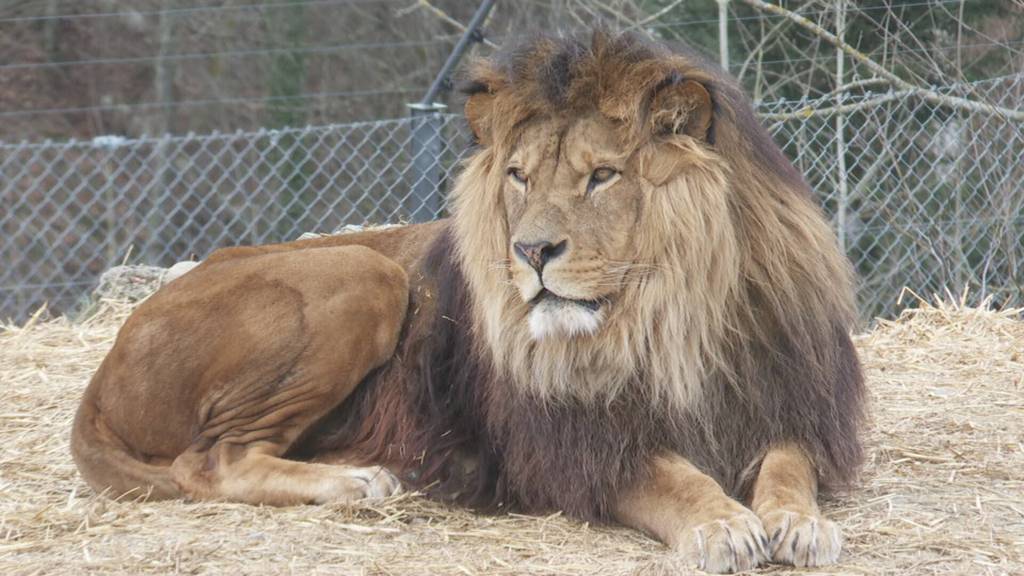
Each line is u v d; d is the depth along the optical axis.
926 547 7.65
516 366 8.10
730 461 8.24
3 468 9.80
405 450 9.07
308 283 9.15
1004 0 22.64
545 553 7.74
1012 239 18.67
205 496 8.84
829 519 8.18
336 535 8.06
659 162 7.72
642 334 7.78
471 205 8.25
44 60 36.59
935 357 12.83
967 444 10.05
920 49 21.36
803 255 8.05
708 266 7.72
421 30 32.50
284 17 33.44
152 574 7.39
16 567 7.52
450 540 8.04
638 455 8.02
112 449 9.12
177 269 15.73
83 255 30.64
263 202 29.52
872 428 10.48
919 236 19.78
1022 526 8.06
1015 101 19.27
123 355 9.16
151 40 36.62
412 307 9.41
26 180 31.58
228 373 9.06
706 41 25.62
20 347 13.45
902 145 21.38
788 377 8.09
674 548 7.60
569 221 7.68
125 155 32.06
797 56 25.33
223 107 34.94
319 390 9.09
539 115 7.90
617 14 24.91
